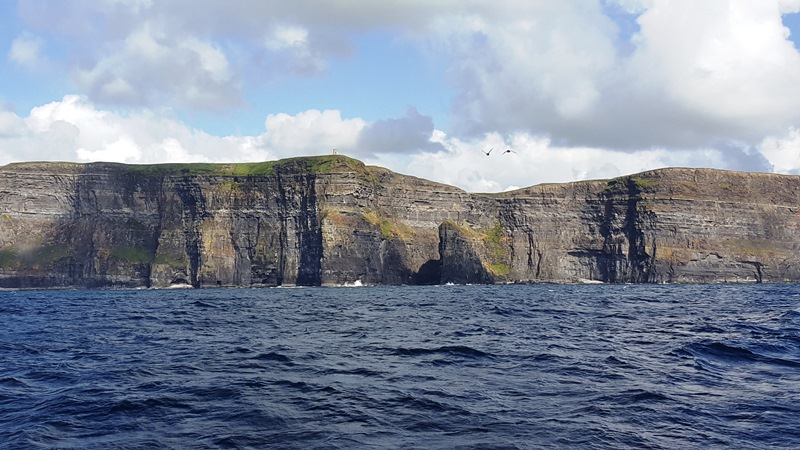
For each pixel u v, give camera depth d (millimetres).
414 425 18625
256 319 61469
